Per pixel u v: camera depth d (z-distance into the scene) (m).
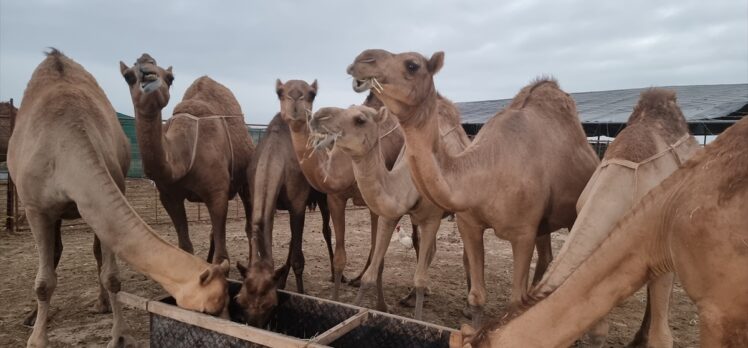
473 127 18.61
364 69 3.40
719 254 2.36
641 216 2.64
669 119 4.61
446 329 3.45
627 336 5.45
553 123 5.16
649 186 3.91
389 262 8.73
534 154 4.66
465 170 4.13
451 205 3.97
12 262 7.69
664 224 2.58
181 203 6.39
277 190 5.52
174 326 3.67
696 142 4.91
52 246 4.30
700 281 2.47
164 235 10.42
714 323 2.43
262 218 5.16
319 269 8.16
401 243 9.89
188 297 3.64
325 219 7.32
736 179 2.37
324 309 4.06
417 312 5.17
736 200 2.34
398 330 3.66
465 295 6.88
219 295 3.66
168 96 5.07
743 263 2.30
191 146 5.99
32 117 4.37
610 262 2.63
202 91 7.31
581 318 2.60
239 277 7.40
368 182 4.57
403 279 7.64
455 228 12.45
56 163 4.03
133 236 3.79
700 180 2.50
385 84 3.40
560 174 4.89
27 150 4.20
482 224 4.55
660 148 4.20
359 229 11.95
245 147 7.26
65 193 4.02
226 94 7.60
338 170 5.30
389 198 4.70
